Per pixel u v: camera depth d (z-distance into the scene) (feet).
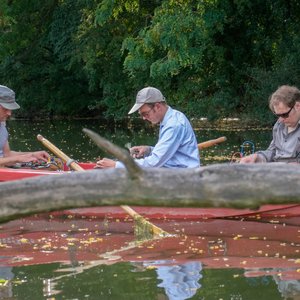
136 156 27.17
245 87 68.49
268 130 62.85
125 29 76.79
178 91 70.28
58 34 86.28
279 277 16.87
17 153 28.07
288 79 63.87
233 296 15.42
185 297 15.40
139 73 71.77
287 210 24.26
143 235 22.31
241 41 69.26
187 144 24.66
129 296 15.64
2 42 94.68
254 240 21.17
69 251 20.31
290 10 66.80
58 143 55.57
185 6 60.49
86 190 8.21
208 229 22.90
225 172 8.03
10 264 18.92
